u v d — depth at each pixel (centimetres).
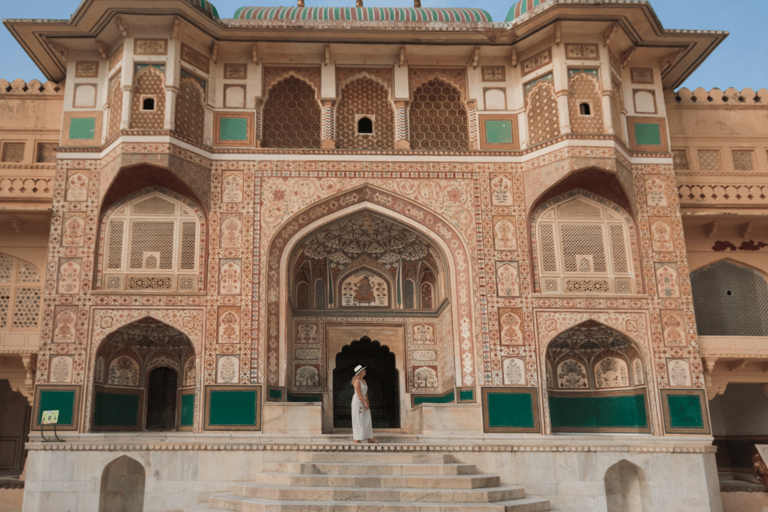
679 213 797
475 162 808
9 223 807
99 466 668
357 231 854
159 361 791
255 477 653
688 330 762
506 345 748
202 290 748
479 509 529
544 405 733
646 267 779
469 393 747
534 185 791
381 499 557
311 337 860
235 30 788
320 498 557
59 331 714
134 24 770
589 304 762
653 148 822
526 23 786
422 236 805
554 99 797
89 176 766
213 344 727
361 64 840
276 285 765
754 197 870
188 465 670
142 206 768
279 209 778
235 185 779
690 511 680
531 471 681
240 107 811
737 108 915
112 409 751
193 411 724
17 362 805
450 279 784
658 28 796
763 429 932
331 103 826
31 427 684
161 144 737
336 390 909
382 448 669
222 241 760
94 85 804
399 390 851
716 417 978
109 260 749
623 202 797
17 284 806
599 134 774
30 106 852
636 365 774
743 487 791
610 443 696
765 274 869
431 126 842
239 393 716
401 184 798
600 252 789
